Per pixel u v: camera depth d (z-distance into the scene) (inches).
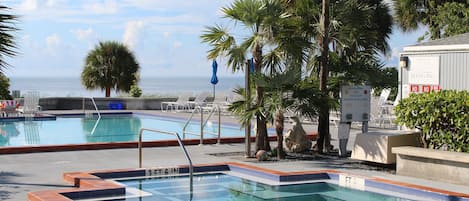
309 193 343.3
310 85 455.8
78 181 344.5
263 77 438.6
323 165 427.5
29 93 903.7
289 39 453.1
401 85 461.7
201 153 493.7
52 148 501.4
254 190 350.3
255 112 438.0
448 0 1037.2
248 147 464.4
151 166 415.5
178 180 382.3
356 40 489.4
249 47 446.9
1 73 295.3
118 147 526.3
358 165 428.5
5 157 464.1
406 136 413.1
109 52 1348.4
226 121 842.2
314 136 616.1
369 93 471.8
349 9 485.1
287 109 450.3
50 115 941.8
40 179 363.3
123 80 1349.7
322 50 473.1
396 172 390.6
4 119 881.5
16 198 303.4
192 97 1125.1
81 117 986.7
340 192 345.7
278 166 422.6
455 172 355.6
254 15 438.0
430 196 321.7
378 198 325.4
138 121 928.9
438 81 433.7
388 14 1036.5
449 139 380.5
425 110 385.1
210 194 338.3
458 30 915.4
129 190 346.6
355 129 715.4
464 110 371.2
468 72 413.4
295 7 486.3
